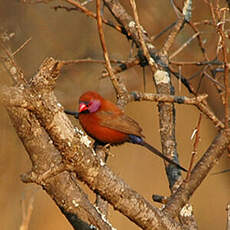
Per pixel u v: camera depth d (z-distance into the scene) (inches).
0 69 219.0
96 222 236.7
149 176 674.2
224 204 676.7
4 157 527.2
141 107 705.0
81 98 387.2
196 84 577.0
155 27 575.5
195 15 525.7
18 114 218.2
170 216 255.8
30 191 566.6
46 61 207.2
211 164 279.4
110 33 599.2
